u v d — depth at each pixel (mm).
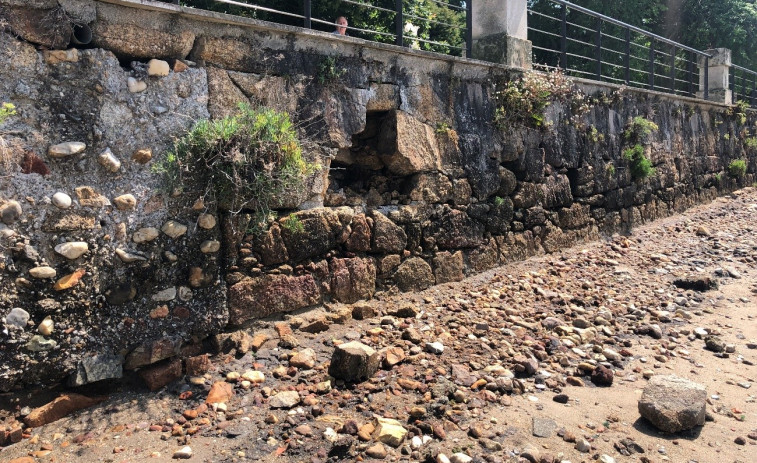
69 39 3693
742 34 16906
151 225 4004
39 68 3596
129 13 3926
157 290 4008
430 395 3914
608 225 8648
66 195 3664
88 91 3770
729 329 5781
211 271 4238
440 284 5930
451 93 6109
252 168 4262
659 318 5887
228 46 4391
